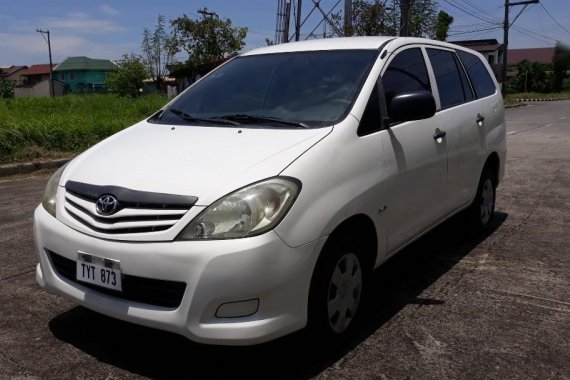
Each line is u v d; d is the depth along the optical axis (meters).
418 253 4.98
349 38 4.38
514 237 5.40
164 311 2.73
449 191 4.43
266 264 2.66
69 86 68.94
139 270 2.73
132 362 3.13
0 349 3.26
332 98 3.59
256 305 2.70
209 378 2.98
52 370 3.05
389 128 3.61
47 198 3.32
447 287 4.18
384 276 4.44
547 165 9.50
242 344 2.68
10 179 8.66
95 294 2.94
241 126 3.51
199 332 2.66
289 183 2.83
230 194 2.73
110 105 16.67
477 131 4.91
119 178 2.99
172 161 3.06
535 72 54.88
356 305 3.35
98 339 3.39
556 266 4.60
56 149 10.34
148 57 34.66
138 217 2.80
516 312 3.74
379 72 3.77
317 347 3.11
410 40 4.36
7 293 4.08
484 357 3.16
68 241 2.98
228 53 28.44
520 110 28.72
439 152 4.16
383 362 3.12
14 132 9.90
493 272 4.48
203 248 2.64
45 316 3.70
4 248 5.11
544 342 3.33
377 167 3.38
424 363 3.10
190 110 4.02
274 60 4.23
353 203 3.11
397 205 3.61
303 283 2.83
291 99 3.73
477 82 5.34
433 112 3.58
